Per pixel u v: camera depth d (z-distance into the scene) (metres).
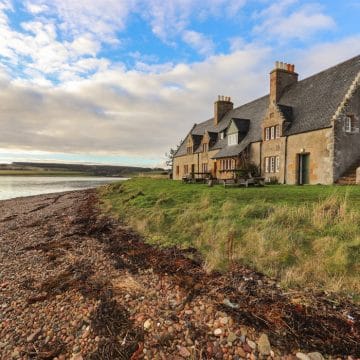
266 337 3.86
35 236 11.03
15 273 7.12
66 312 5.09
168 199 13.71
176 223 9.70
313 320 4.13
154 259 7.11
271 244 6.77
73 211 17.36
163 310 4.80
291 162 23.06
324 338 3.77
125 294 5.50
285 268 5.85
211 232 8.09
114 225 11.54
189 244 7.88
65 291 5.87
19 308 5.37
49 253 8.50
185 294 5.22
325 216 8.03
